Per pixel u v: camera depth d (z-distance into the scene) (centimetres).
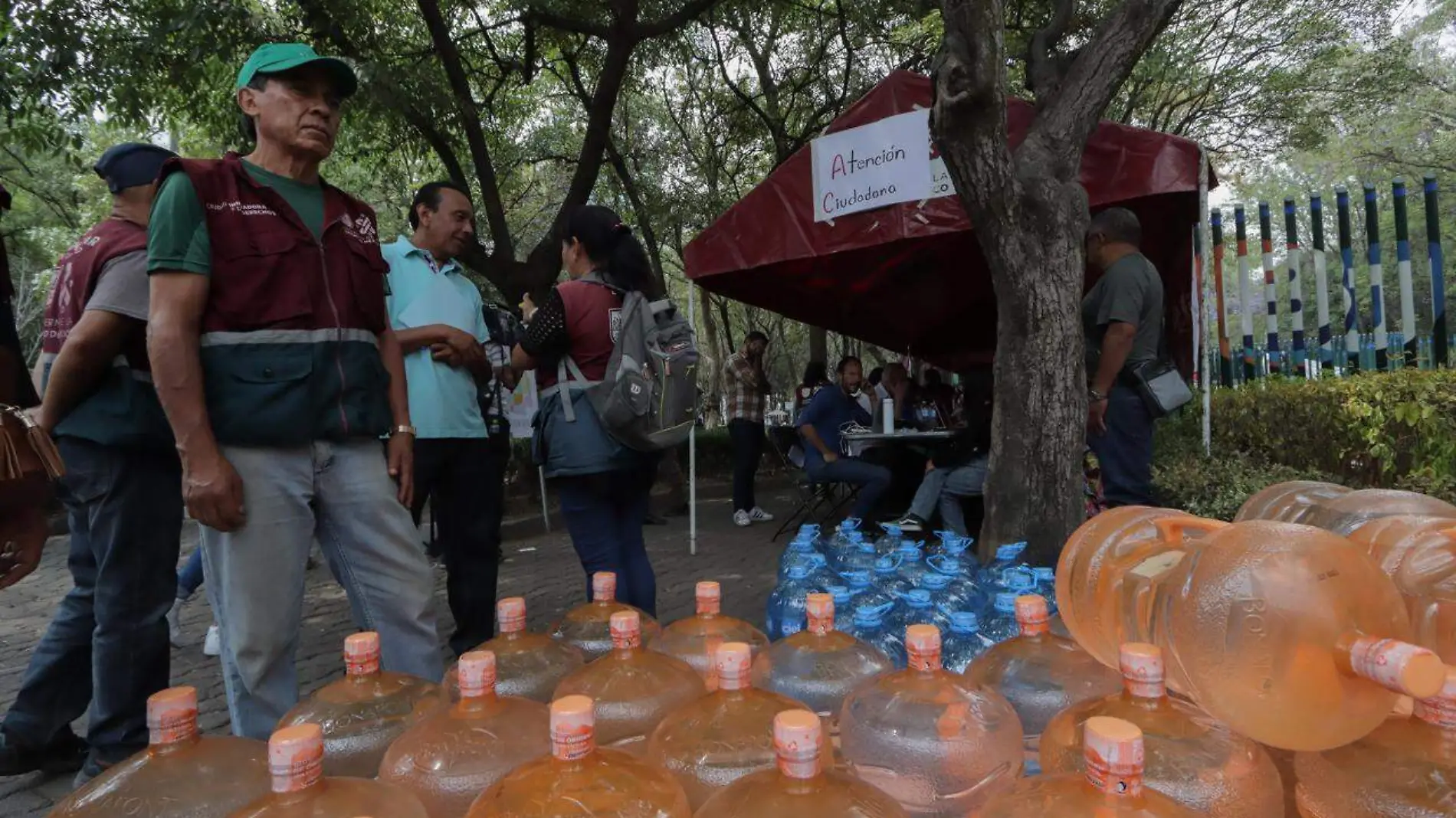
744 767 128
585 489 292
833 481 648
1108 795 95
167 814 117
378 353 223
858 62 1211
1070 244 313
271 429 193
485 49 1080
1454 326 2447
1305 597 111
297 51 209
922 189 504
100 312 225
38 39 670
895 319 806
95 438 230
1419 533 143
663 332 295
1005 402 323
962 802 133
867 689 145
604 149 895
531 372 586
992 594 225
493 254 889
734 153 1452
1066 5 385
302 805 104
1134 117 1466
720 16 1152
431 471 324
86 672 279
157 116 870
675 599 522
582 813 104
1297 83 1243
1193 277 500
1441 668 96
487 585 346
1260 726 114
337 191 226
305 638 450
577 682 160
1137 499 379
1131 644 125
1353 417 488
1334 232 2692
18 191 1731
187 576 418
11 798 264
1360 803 112
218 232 191
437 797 128
